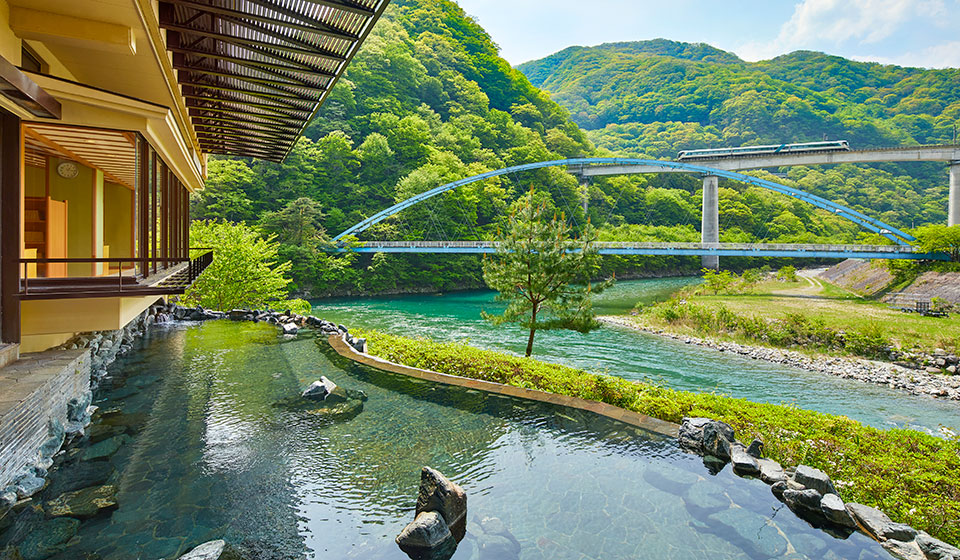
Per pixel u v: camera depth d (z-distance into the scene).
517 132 86.12
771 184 63.81
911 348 21.83
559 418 8.15
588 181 87.88
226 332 15.28
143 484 5.66
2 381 6.11
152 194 9.20
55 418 6.50
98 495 5.38
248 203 47.50
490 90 97.81
